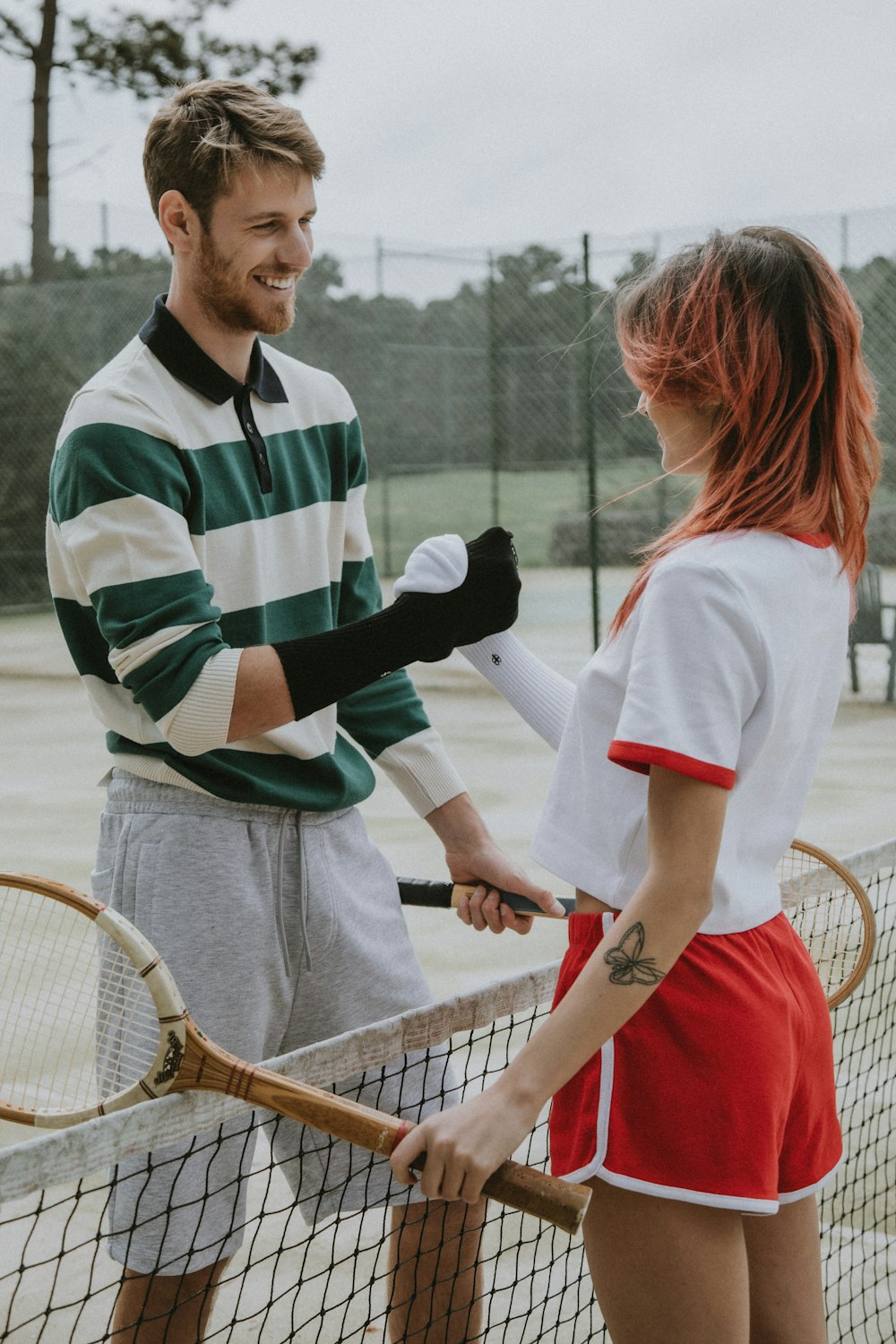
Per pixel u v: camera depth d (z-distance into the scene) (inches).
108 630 67.0
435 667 448.5
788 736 52.8
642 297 55.3
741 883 53.2
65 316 591.2
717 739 47.4
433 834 222.2
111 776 75.4
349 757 79.5
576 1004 47.4
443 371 584.4
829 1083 57.9
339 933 75.2
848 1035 126.5
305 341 563.8
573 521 577.3
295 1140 74.9
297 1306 89.4
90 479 67.2
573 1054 47.2
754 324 51.4
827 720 55.7
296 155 69.4
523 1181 46.9
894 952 144.3
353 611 84.7
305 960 74.7
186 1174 68.6
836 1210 99.8
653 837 48.2
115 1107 55.3
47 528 72.9
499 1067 122.5
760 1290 58.3
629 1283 52.5
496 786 265.1
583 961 53.9
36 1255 95.7
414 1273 74.5
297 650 65.3
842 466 53.4
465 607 66.1
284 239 70.4
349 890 76.4
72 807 252.4
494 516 564.4
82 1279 92.4
